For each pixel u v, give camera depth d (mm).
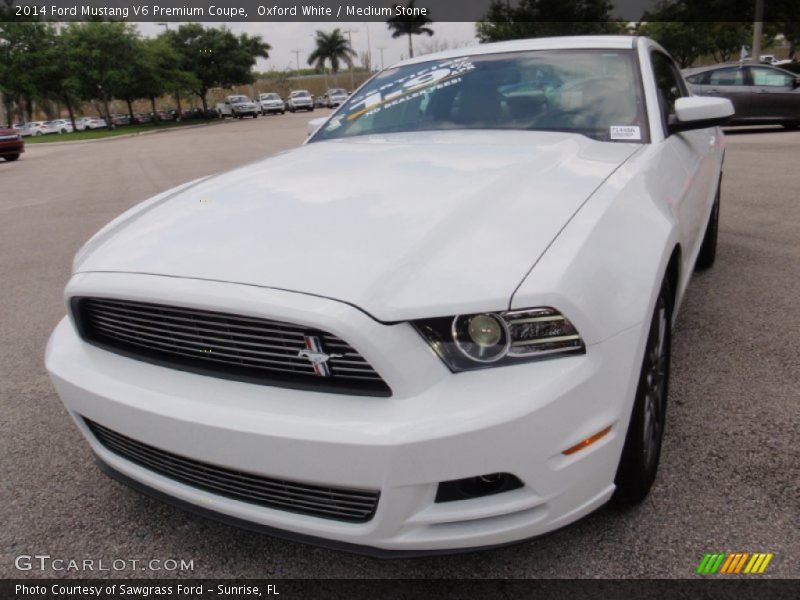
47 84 51562
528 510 1635
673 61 3973
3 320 4383
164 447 1748
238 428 1607
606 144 2658
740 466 2273
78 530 2195
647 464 1985
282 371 1669
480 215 1885
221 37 60125
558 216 1863
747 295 3955
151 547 2100
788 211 6094
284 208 2051
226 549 2078
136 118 60281
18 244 6871
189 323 1750
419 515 1590
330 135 3363
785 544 1904
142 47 53031
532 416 1522
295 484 1674
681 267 2469
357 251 1720
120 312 1892
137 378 1825
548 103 2980
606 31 33000
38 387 3301
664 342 2209
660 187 2311
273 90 74125
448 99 3207
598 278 1680
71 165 17625
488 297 1557
